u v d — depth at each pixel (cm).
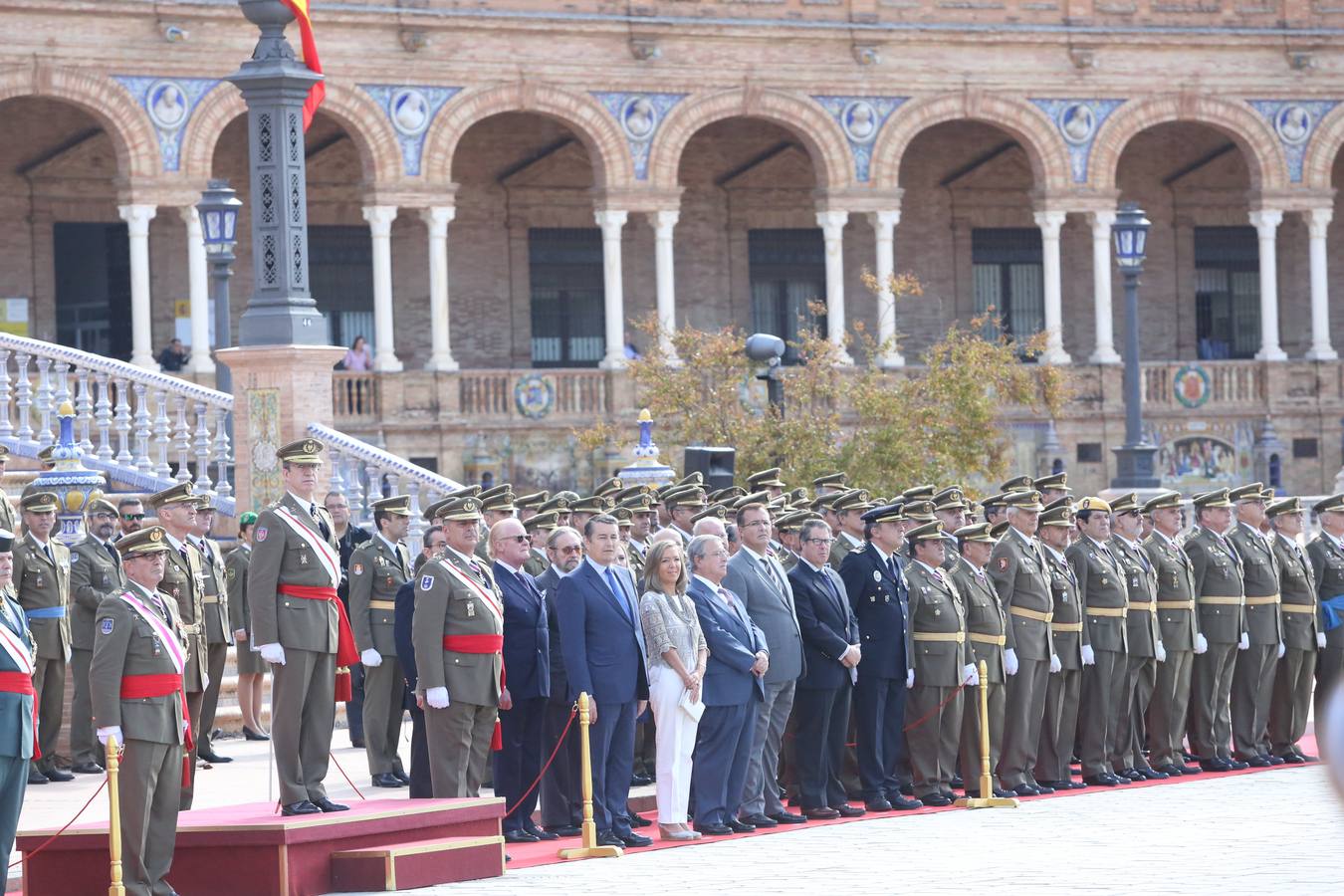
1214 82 6356
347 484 3497
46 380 3847
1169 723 2928
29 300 5812
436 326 5734
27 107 5734
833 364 5266
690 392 4822
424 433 5722
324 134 6056
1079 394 6272
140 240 5353
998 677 2677
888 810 2588
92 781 2773
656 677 2345
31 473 3716
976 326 5234
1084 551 2833
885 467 4684
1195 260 7025
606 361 5900
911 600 2625
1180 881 2027
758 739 2452
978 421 4894
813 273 6738
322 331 3325
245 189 6031
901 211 6750
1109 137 6284
